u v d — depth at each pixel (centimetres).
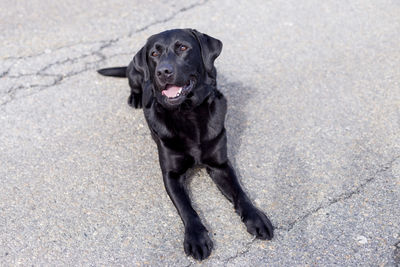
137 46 262
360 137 207
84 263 176
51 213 190
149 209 190
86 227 185
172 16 282
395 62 241
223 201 190
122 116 226
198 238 176
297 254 173
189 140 189
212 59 193
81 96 236
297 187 192
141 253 177
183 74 184
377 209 183
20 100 234
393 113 216
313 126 213
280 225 181
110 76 245
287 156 202
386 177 192
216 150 191
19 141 216
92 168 204
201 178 199
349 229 178
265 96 229
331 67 242
